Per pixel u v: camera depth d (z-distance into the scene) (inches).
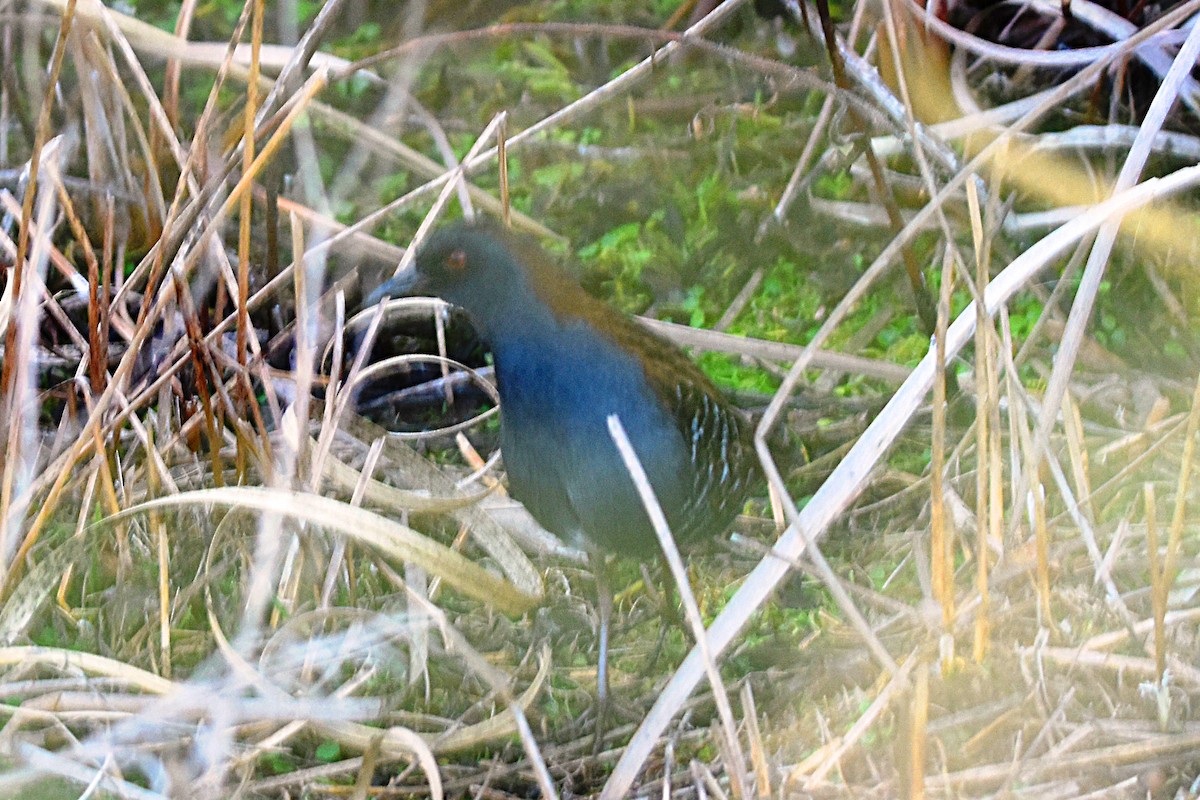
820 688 300.8
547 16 611.2
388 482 382.6
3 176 429.1
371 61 330.3
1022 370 430.3
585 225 516.1
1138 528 344.8
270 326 434.9
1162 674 270.2
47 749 271.7
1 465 300.4
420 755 242.5
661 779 271.9
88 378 377.4
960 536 331.9
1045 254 281.6
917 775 240.7
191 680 280.7
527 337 288.8
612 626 334.0
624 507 293.7
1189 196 483.8
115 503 312.0
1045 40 494.9
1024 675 285.1
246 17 323.6
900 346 442.9
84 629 311.9
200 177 335.3
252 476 358.6
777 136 539.5
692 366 311.7
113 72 335.6
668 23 586.2
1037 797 255.1
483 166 514.9
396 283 300.2
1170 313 453.7
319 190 438.0
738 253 496.7
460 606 339.6
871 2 475.5
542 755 285.4
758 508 386.0
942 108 491.2
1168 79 297.1
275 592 318.7
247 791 263.1
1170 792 259.6
